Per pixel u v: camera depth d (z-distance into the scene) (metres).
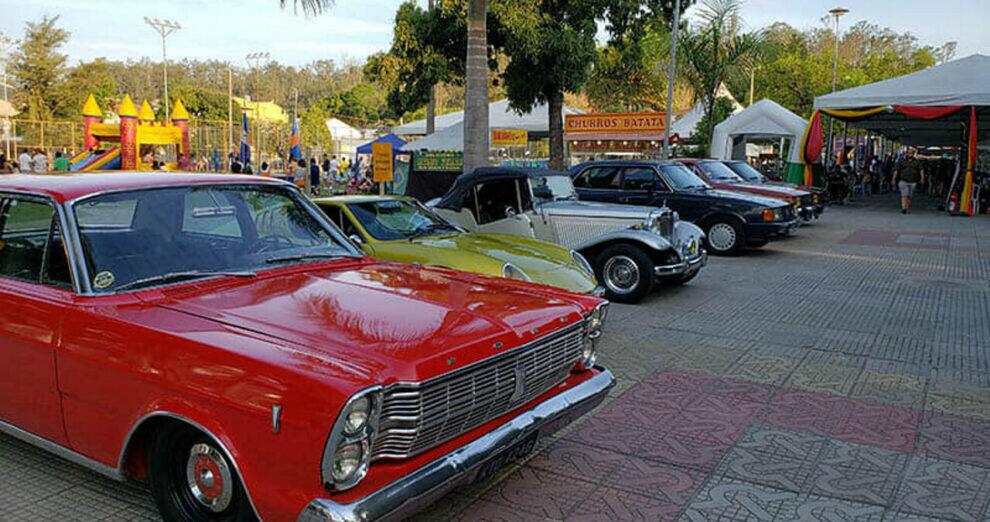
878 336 7.35
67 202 3.62
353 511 2.55
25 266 3.74
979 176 22.25
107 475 3.32
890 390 5.64
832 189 25.27
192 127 45.62
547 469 4.17
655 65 27.06
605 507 3.73
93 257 3.52
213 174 4.38
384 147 14.99
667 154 20.11
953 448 4.54
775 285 10.24
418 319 3.25
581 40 19.81
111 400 3.15
